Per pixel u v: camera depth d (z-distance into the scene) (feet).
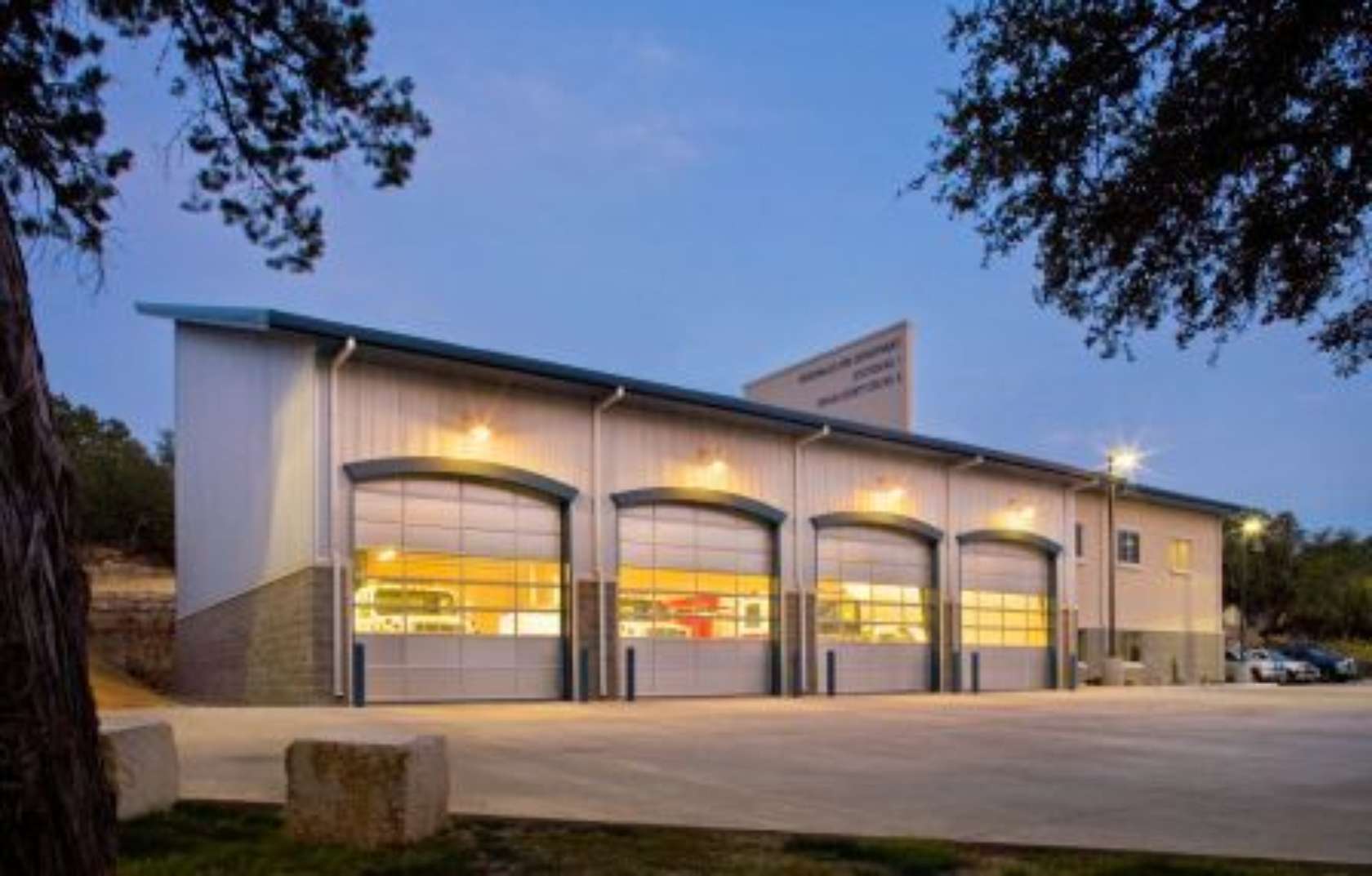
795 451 105.40
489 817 27.84
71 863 8.18
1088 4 26.89
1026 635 127.34
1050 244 29.19
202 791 31.35
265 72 40.52
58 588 8.39
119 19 39.37
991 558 124.06
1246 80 25.62
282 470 78.64
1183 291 29.53
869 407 123.65
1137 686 143.13
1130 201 27.45
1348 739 59.31
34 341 8.64
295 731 50.06
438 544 81.92
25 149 40.04
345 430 77.71
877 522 111.24
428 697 80.18
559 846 25.31
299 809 25.12
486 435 84.38
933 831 29.14
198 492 88.89
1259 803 35.50
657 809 31.73
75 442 140.15
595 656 89.20
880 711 78.69
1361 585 237.86
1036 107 27.61
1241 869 24.04
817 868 23.70
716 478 98.89
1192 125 26.45
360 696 75.92
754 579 101.81
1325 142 26.35
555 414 89.04
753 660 100.94
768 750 48.67
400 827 24.59
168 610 105.50
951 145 29.27
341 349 76.59
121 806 26.50
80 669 8.59
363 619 77.66
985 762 46.14
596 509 90.63
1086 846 27.35
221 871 22.22
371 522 78.74
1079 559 143.64
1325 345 30.99
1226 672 168.66
